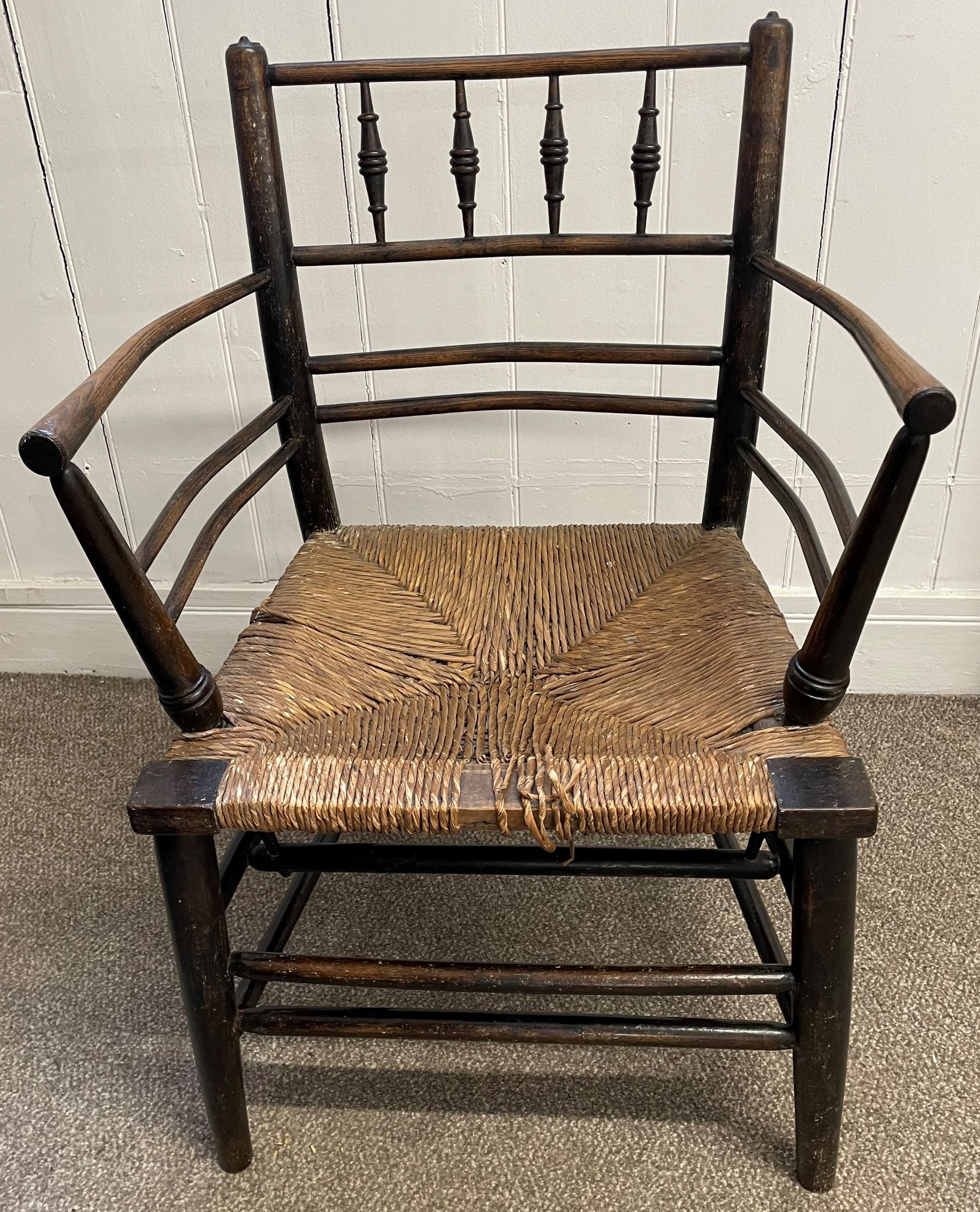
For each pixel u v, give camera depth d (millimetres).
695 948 950
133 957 961
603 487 1229
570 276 1092
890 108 996
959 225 1047
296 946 963
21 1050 869
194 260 1132
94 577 1379
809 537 690
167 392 1208
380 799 593
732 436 865
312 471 907
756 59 745
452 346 883
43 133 1067
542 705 683
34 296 1163
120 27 1009
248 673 710
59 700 1376
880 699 1315
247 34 1006
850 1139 771
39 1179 765
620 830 586
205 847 642
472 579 844
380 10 984
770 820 576
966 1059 828
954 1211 718
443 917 995
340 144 1038
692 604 777
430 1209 734
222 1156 759
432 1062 854
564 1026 685
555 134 794
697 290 1092
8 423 1255
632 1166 761
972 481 1188
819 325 1106
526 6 973
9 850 1101
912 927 961
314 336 1146
